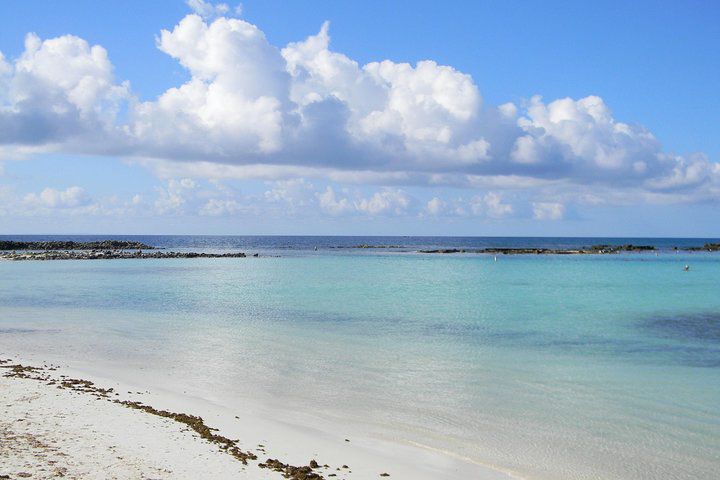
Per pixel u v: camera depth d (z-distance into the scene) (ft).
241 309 135.23
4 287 184.85
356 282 210.18
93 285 193.26
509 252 492.54
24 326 107.86
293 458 44.62
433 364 78.79
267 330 105.60
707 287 193.77
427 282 211.20
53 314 124.57
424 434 51.98
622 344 93.86
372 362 79.71
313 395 63.57
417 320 119.14
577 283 208.44
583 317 124.47
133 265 302.04
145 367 75.15
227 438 48.21
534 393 65.05
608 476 43.55
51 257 342.44
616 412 58.39
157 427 48.65
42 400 54.49
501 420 55.77
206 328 107.55
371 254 465.47
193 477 38.42
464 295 167.63
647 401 62.18
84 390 60.18
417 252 504.84
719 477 43.57
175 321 116.06
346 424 54.29
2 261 319.68
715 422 55.62
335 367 76.64
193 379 69.41
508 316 125.39
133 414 51.98
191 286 192.34
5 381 61.87
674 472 44.37
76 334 99.55
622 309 137.39
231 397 62.18
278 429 51.93
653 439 51.08
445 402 61.52
